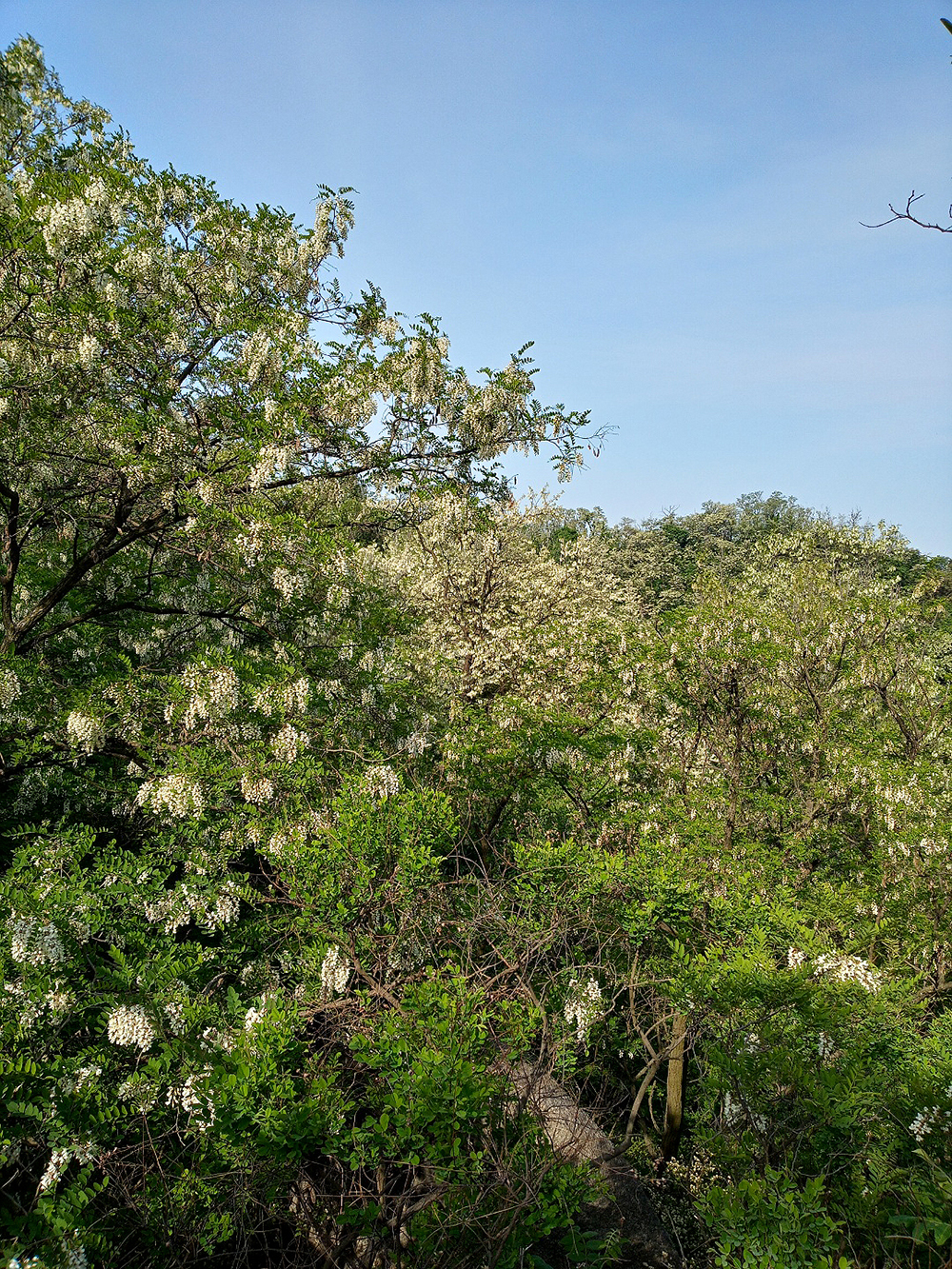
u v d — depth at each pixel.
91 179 6.66
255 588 8.47
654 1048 7.66
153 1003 4.52
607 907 6.00
